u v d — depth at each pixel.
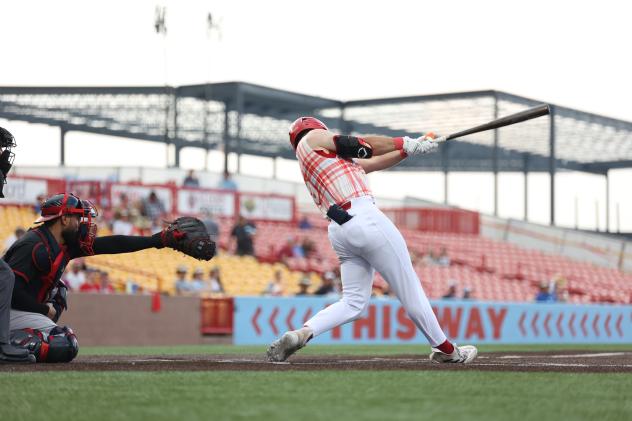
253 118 111.81
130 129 110.12
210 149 109.69
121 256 57.66
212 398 10.59
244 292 57.97
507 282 76.75
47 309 16.77
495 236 90.31
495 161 107.38
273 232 72.50
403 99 104.62
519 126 108.38
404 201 89.06
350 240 16.31
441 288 71.12
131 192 64.56
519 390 11.66
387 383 12.29
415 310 16.81
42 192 63.09
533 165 133.75
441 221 87.69
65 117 108.06
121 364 16.28
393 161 17.61
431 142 17.08
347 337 45.44
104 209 63.34
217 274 50.03
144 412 9.41
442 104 103.94
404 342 47.91
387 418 8.83
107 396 10.82
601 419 9.17
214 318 43.53
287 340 16.30
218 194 70.00
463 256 82.19
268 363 16.83
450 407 9.79
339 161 16.48
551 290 64.50
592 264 89.44
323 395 10.88
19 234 45.94
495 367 16.00
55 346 16.56
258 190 78.50
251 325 44.66
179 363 16.70
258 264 62.56
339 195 16.39
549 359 21.70
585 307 57.78
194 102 103.19
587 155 128.38
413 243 82.44
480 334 51.31
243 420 8.77
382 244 16.30
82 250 16.56
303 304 46.44
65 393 11.13
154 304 41.31
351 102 106.56
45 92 102.94
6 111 105.38
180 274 48.25
